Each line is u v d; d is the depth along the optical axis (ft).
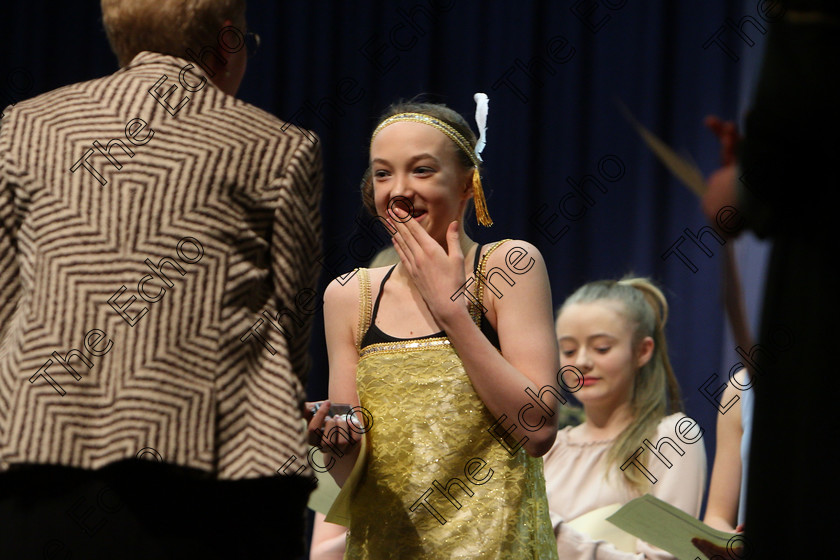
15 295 10.16
